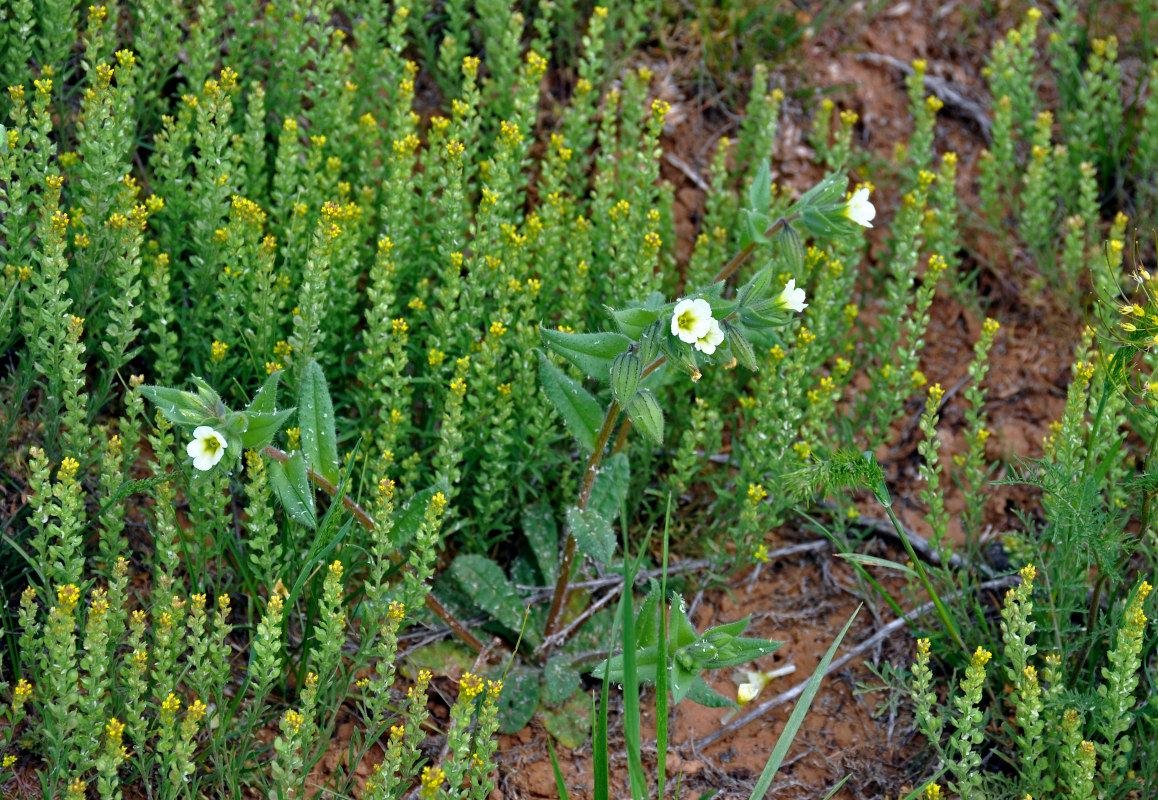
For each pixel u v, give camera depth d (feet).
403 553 14.30
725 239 17.20
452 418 13.39
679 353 10.98
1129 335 13.33
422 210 15.99
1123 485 12.89
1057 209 20.24
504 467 14.30
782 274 15.81
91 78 14.60
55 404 12.98
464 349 14.94
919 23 21.93
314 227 15.66
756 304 11.80
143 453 15.03
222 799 11.35
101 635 10.45
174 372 13.89
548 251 15.75
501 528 15.01
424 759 11.89
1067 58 20.56
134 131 16.28
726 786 13.34
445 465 13.58
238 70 17.21
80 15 17.35
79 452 12.67
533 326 15.02
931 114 18.66
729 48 20.29
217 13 17.28
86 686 10.64
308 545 13.33
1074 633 13.82
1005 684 13.67
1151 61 20.83
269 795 11.70
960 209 20.07
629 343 11.59
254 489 11.73
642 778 10.32
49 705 10.39
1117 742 12.62
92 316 14.47
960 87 21.49
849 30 21.43
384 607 11.82
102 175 13.87
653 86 19.94
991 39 22.07
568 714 13.76
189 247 15.69
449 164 14.80
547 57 18.62
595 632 14.56
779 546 16.19
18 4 15.02
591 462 12.71
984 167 18.75
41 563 11.38
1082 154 19.83
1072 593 13.34
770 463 14.78
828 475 12.58
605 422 12.39
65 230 13.50
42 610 12.67
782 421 14.76
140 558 13.93
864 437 17.02
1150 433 14.82
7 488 13.85
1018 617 11.81
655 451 16.01
